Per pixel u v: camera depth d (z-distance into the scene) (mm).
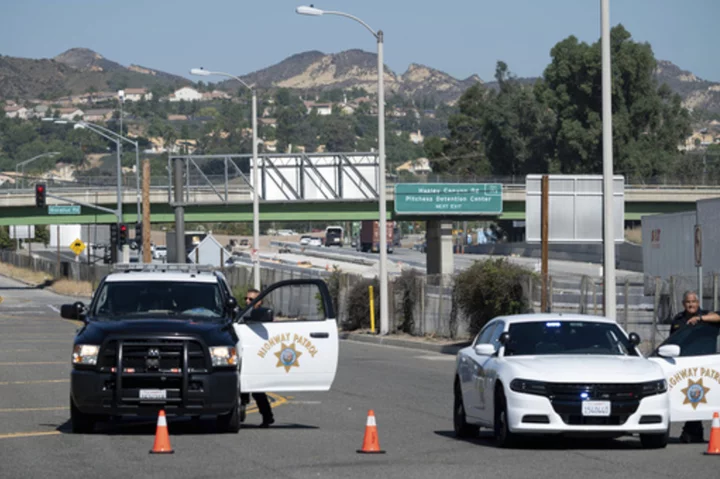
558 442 43031
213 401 42469
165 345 42188
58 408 55688
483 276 104125
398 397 62500
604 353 42406
